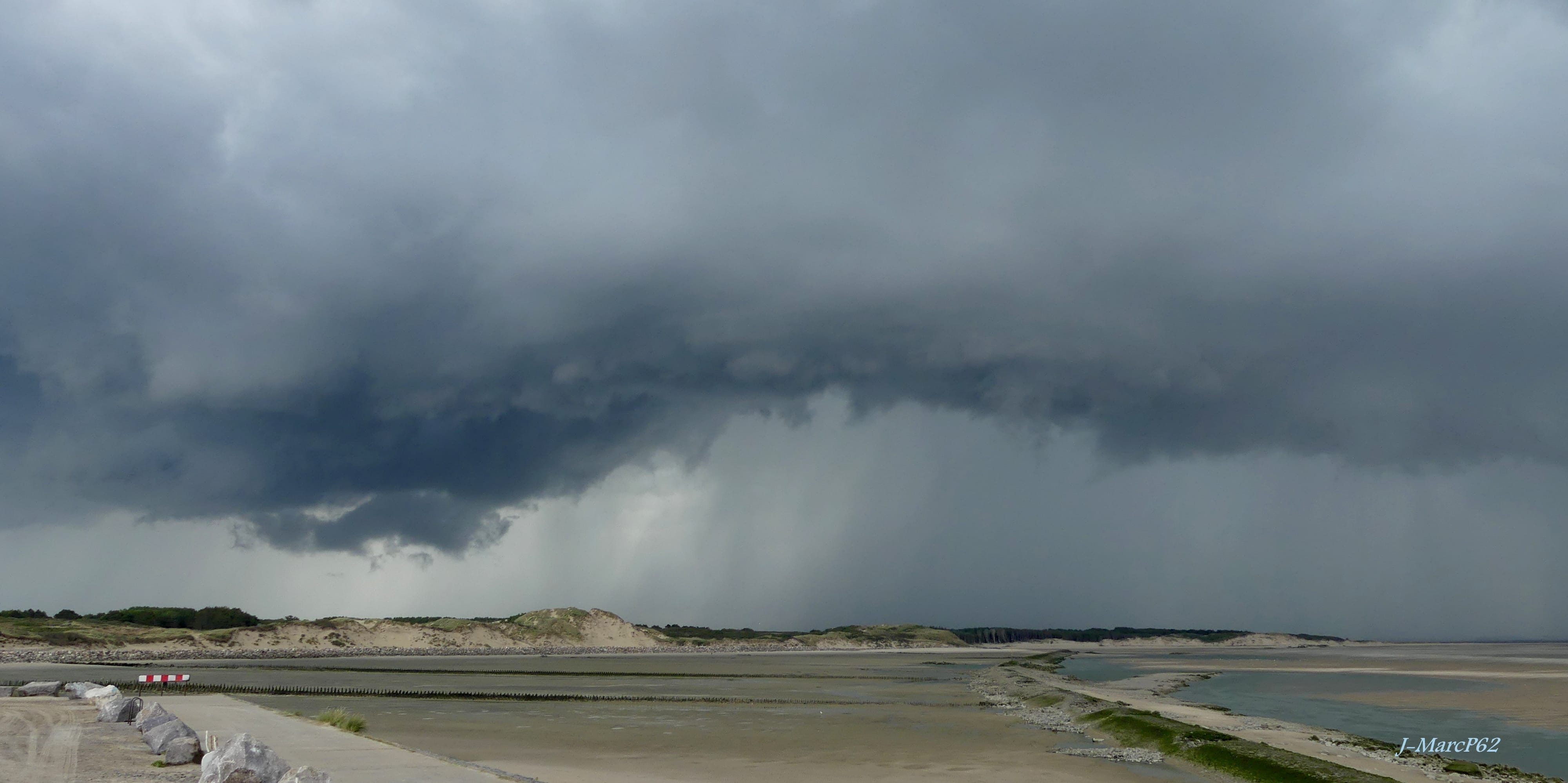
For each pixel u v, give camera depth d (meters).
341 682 87.31
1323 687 90.50
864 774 32.97
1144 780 32.56
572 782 29.03
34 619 167.62
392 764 25.09
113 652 153.62
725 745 40.66
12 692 49.59
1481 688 85.88
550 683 87.31
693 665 145.38
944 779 31.84
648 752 37.91
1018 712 58.44
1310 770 31.92
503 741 40.91
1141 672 129.00
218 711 42.88
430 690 74.06
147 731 29.16
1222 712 58.53
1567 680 98.12
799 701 66.88
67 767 23.83
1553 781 34.25
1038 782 31.61
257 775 18.83
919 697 72.88
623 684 87.75
